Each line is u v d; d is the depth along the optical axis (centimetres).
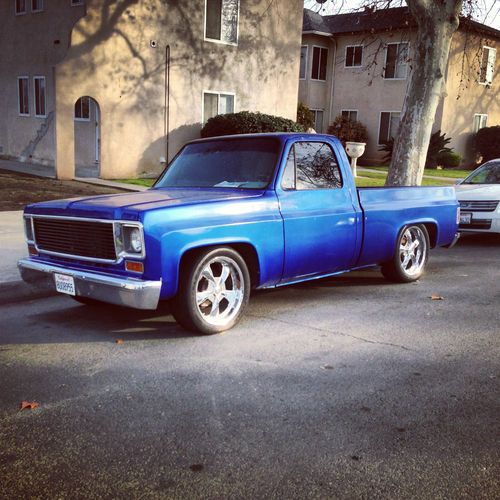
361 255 654
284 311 600
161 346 486
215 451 318
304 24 3027
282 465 305
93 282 477
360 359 462
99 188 1530
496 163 1203
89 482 288
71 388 400
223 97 2028
